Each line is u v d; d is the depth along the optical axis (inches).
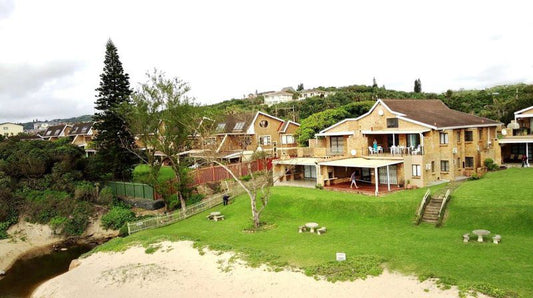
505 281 773.3
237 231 1334.9
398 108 1768.0
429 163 1599.4
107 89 2085.4
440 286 793.6
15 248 1588.3
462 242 1005.8
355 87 4886.8
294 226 1332.4
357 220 1320.1
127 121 1777.8
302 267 973.2
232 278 984.3
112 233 1739.7
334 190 1638.8
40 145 2150.6
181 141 1739.7
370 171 1801.2
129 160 2146.9
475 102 3376.0
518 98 2807.6
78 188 1907.0
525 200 1157.7
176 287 989.2
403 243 1049.5
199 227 1435.8
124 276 1088.8
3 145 2150.6
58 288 1100.5
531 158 1882.4
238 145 2514.8
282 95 5521.7
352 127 1824.6
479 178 1549.0
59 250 1588.3
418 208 1267.2
